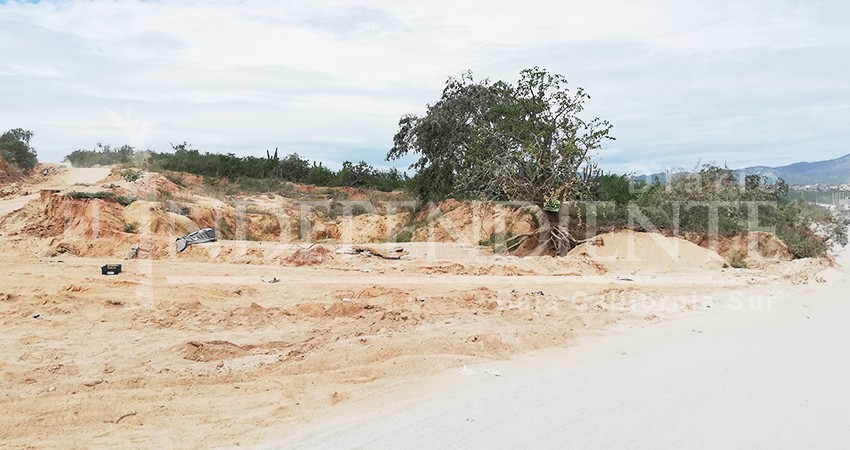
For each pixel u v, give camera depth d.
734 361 7.76
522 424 5.60
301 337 9.07
